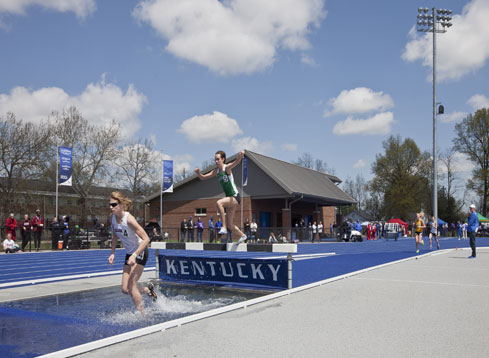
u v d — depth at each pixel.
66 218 25.05
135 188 47.94
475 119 55.69
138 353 4.34
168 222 40.47
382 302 7.06
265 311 6.42
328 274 11.51
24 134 35.38
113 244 6.89
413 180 65.12
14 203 36.69
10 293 8.61
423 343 4.63
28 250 23.89
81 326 5.69
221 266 9.77
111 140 42.84
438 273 11.16
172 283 10.30
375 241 39.53
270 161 40.16
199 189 39.34
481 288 8.52
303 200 40.00
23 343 4.83
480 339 4.79
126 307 7.14
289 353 4.29
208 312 6.12
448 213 67.19
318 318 5.90
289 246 8.17
